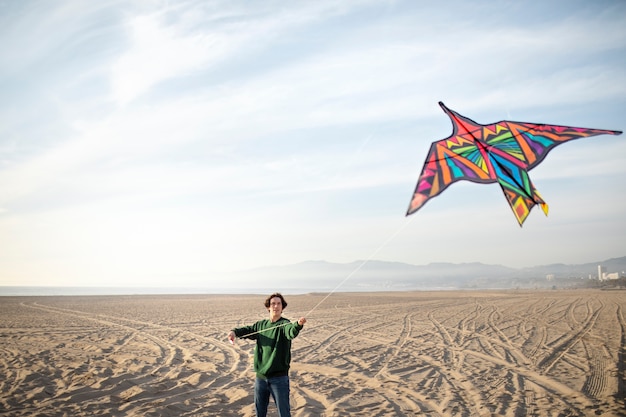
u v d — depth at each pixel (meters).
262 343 5.66
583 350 13.11
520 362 11.64
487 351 13.31
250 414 7.43
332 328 19.17
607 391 8.75
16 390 8.59
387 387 9.29
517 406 7.83
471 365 11.38
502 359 12.09
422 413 7.55
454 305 32.25
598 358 11.95
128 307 32.00
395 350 13.67
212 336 16.77
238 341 15.60
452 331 17.84
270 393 5.72
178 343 15.02
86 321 21.94
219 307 32.53
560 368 10.83
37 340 15.37
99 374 10.05
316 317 24.03
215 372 10.61
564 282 135.50
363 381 9.82
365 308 30.44
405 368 11.11
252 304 36.12
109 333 17.42
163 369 10.85
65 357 12.18
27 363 11.27
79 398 8.13
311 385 9.45
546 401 8.13
